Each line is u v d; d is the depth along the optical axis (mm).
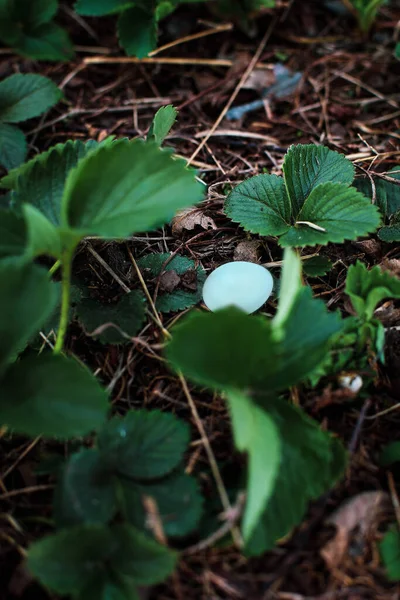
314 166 569
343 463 469
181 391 518
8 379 458
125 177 468
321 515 472
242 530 454
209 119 667
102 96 681
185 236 588
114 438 473
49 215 504
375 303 495
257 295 517
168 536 455
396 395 515
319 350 463
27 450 500
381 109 676
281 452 456
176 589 452
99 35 720
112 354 531
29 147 641
